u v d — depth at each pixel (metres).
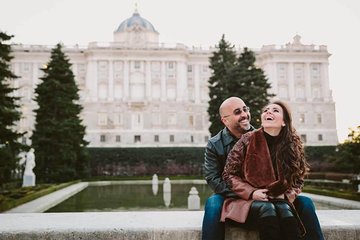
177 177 45.97
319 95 84.62
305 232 3.26
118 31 89.00
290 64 84.06
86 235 3.50
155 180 33.69
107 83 79.69
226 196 3.58
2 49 21.34
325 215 4.13
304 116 83.00
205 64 83.81
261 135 3.54
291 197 3.40
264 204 3.22
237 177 3.53
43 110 37.06
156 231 3.53
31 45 80.75
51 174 35.41
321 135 82.50
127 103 77.56
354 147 20.62
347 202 17.91
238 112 3.91
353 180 21.61
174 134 77.06
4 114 20.72
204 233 3.34
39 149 35.72
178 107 78.44
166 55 80.50
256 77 38.59
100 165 47.94
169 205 18.61
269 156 3.46
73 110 39.00
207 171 3.85
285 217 3.17
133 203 19.64
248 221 3.35
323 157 48.38
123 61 80.25
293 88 83.56
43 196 21.97
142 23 88.69
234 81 38.66
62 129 35.91
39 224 3.64
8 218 3.97
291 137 3.53
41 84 37.94
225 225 3.47
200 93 83.12
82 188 32.34
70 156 36.59
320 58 84.56
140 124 77.56
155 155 49.09
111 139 76.00
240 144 3.62
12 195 19.17
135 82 80.06
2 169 20.17
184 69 81.25
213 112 42.00
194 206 15.84
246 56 39.81
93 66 79.06
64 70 39.00
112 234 3.51
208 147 3.95
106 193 26.61
